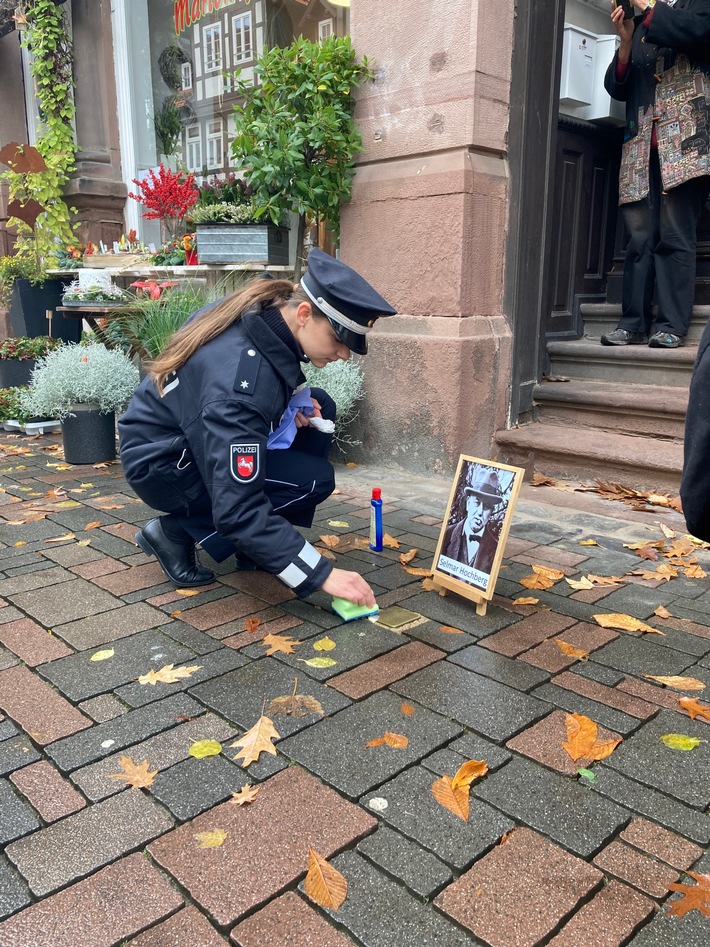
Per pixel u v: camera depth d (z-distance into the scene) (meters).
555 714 1.92
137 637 2.34
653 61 4.37
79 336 7.68
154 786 1.64
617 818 1.55
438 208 3.91
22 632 2.38
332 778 1.66
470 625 2.41
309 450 2.81
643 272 4.71
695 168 4.14
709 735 1.83
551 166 4.27
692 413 1.11
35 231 7.45
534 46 3.96
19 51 8.60
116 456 4.84
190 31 7.22
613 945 1.25
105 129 7.90
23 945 1.25
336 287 2.14
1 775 1.69
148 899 1.35
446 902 1.33
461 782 1.63
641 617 2.48
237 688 2.04
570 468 4.01
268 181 4.41
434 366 4.02
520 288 4.21
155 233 8.23
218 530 2.23
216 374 2.20
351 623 2.43
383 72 4.06
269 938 1.27
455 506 2.61
